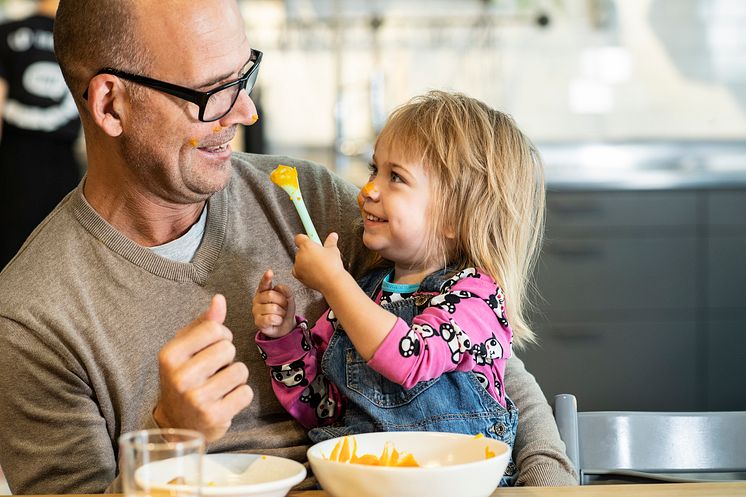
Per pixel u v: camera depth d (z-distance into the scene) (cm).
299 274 119
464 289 129
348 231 147
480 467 91
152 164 128
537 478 125
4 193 324
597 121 403
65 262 129
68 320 126
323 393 134
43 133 324
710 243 334
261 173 148
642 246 333
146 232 135
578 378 333
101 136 131
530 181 144
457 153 135
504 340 130
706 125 402
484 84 402
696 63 400
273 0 396
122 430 128
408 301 133
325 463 93
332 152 402
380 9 399
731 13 398
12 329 125
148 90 125
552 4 400
